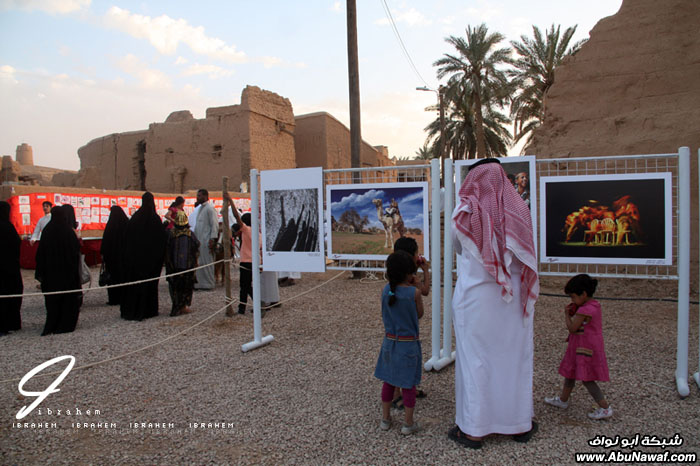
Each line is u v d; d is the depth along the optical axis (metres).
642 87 9.01
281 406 4.07
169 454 3.34
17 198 12.11
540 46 22.50
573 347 3.75
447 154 30.95
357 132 11.34
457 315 3.43
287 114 23.44
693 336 5.73
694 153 7.92
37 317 7.90
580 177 4.74
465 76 25.97
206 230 9.91
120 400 4.31
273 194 5.73
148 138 23.64
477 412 3.28
